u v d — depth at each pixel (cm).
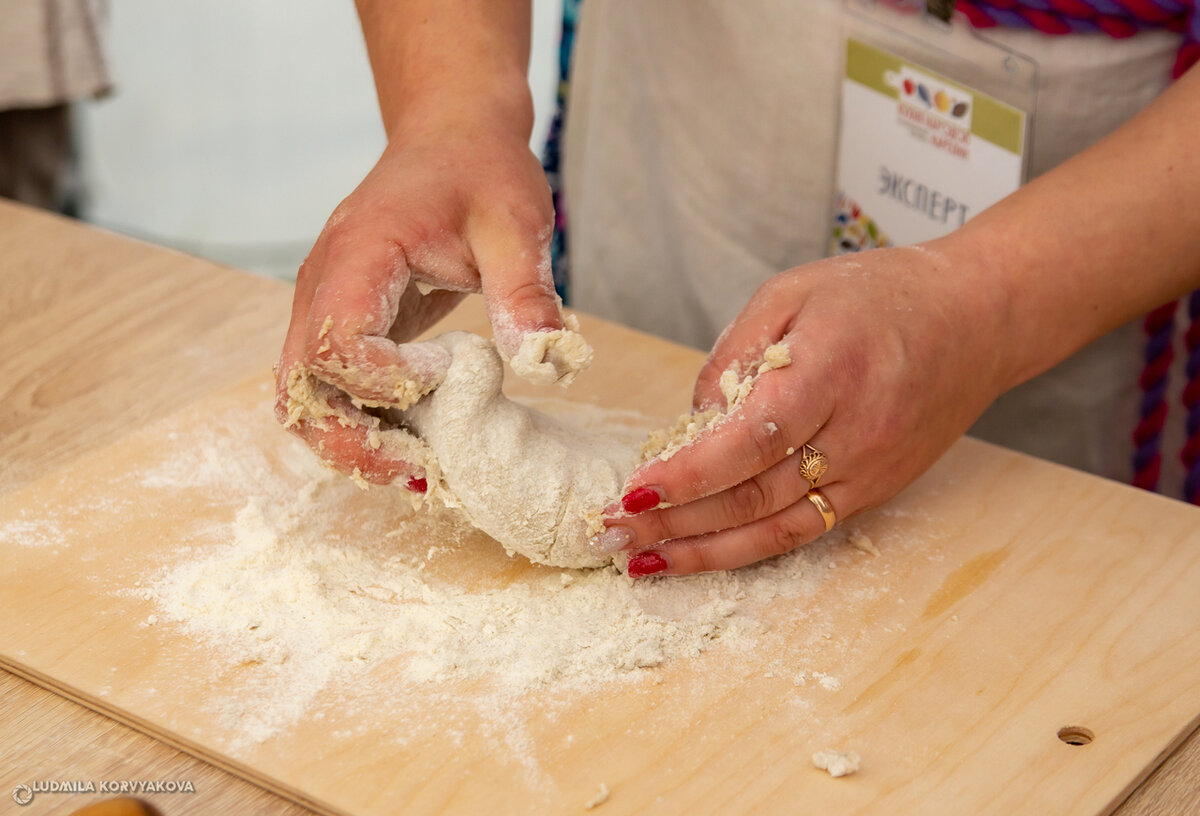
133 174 333
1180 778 73
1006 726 75
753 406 83
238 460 103
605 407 112
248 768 71
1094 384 127
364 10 112
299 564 90
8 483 101
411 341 100
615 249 153
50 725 76
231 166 341
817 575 90
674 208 143
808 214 133
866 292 90
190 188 331
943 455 106
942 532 95
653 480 82
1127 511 98
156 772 72
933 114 120
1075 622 85
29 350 120
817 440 86
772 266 138
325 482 100
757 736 74
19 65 199
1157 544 93
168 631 83
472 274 89
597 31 149
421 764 71
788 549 90
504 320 84
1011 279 94
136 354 120
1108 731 75
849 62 122
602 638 83
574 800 69
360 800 69
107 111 355
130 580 88
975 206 122
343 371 81
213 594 86
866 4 119
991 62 114
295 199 332
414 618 85
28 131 227
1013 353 96
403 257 85
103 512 95
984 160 119
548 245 90
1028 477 103
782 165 131
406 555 93
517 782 70
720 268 140
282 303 129
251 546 91
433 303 99
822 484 88
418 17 105
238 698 76
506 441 85
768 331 91
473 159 91
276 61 379
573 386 115
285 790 70
